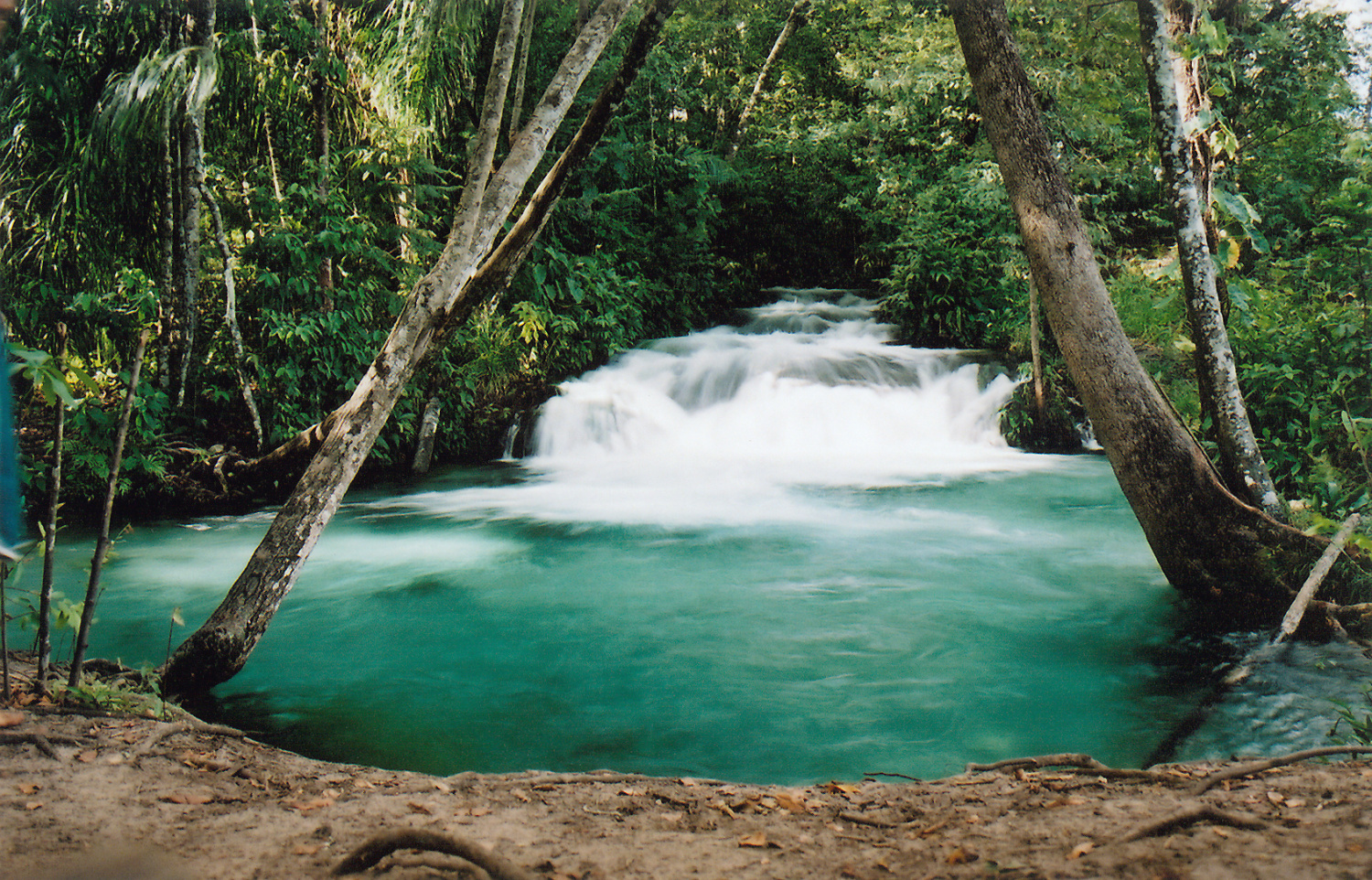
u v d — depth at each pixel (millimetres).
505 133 15820
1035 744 4699
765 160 23172
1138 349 13344
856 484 12195
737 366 16031
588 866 2492
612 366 16625
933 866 2434
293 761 3521
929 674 5691
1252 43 15055
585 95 17281
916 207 18578
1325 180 17000
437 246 13305
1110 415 6637
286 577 5387
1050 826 2684
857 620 6770
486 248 5793
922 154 19047
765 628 6633
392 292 13047
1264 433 9898
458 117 15891
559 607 7168
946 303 17688
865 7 21969
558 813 2959
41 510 10062
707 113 24469
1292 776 3033
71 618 4102
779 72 25203
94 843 2586
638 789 3240
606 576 8070
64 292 11578
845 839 2705
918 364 16016
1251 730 4785
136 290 11164
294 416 11969
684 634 6508
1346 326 9773
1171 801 2840
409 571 8305
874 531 9648
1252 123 16609
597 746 4699
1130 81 15391
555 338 15625
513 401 15227
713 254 21516
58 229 11281
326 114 12828
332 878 2375
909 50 17219
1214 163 7457
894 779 4281
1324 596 6375
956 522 10047
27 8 10672
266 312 11555
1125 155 15180
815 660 5984
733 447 14969
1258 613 6410
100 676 4883
